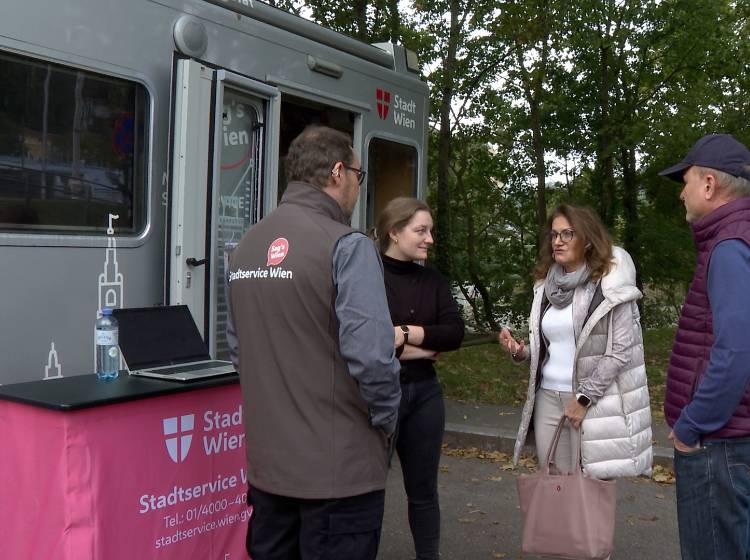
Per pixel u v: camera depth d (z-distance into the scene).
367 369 2.40
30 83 3.56
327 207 2.65
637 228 15.93
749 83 15.91
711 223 2.65
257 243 2.65
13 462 2.80
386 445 2.68
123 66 3.94
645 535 4.80
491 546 4.64
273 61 4.96
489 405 7.68
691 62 15.83
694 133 14.52
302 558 2.61
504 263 18.48
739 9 15.48
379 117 6.11
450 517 5.09
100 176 3.88
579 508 3.28
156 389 2.91
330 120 5.92
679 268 16.00
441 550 4.57
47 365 3.58
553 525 3.31
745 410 2.56
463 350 10.44
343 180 2.72
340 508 2.53
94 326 3.80
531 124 16.64
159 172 4.15
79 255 3.74
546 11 12.13
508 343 3.99
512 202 18.67
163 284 4.17
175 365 3.32
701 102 15.41
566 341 3.62
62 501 2.70
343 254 2.49
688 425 2.58
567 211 3.56
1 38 3.39
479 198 18.67
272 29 4.96
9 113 3.48
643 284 16.50
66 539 2.70
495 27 12.35
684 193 2.78
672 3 14.87
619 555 4.51
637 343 3.50
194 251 4.19
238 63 4.68
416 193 6.67
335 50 5.60
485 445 6.60
